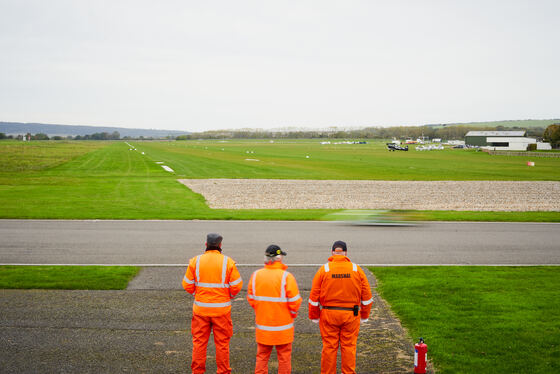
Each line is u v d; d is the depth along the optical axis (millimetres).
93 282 11641
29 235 17469
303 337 8656
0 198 27922
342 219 21656
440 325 9008
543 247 16297
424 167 60812
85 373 7074
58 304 10109
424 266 13617
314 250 15578
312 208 25906
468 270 13148
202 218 21656
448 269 13234
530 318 9328
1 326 8836
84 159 70875
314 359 7742
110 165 59031
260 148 131500
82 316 9438
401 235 18328
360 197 31141
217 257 6938
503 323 9062
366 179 44281
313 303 6762
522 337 8391
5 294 10688
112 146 146125
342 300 6609
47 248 15406
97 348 7965
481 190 35625
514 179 45062
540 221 21812
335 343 6676
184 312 9773
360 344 8328
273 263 6590
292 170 54500
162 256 14484
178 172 49875
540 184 40281
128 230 18688
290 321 6531
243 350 8047
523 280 12109
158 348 8023
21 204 25469
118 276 12172
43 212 22719
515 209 26188
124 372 7137
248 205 26906
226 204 27188
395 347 8188
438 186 38344
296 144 183875
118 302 10312
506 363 7395
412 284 11719
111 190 33031
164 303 10297
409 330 8922
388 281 12023
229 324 6961
